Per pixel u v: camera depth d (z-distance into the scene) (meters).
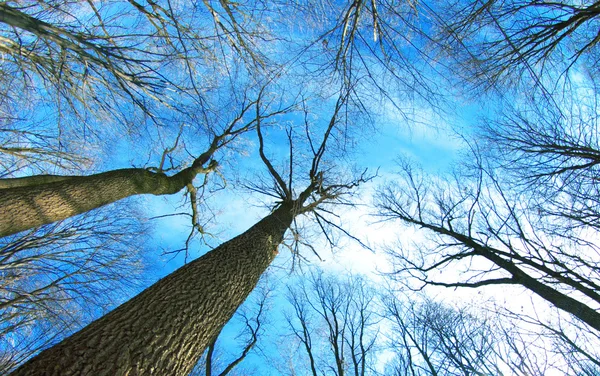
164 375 2.48
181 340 2.78
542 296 4.68
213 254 4.08
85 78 4.73
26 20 3.36
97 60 4.09
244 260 4.27
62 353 2.14
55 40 3.69
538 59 5.01
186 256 6.80
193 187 6.64
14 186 4.48
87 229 7.49
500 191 5.18
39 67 4.72
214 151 6.93
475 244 5.74
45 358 2.10
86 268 6.88
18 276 6.15
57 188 4.26
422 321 5.65
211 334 3.21
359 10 3.82
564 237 4.82
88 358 2.16
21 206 3.83
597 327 4.07
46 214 4.06
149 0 4.03
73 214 4.43
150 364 2.41
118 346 2.35
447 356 4.89
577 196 4.82
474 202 5.80
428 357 5.43
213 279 3.64
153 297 3.02
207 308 3.27
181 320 2.91
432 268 6.20
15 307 5.82
